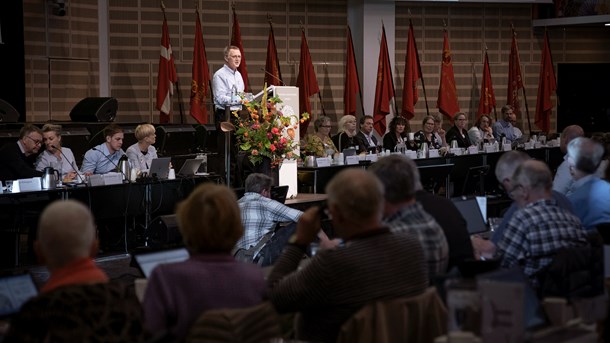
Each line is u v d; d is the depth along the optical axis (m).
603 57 16.78
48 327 2.67
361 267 3.28
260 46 14.72
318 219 3.56
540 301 3.54
